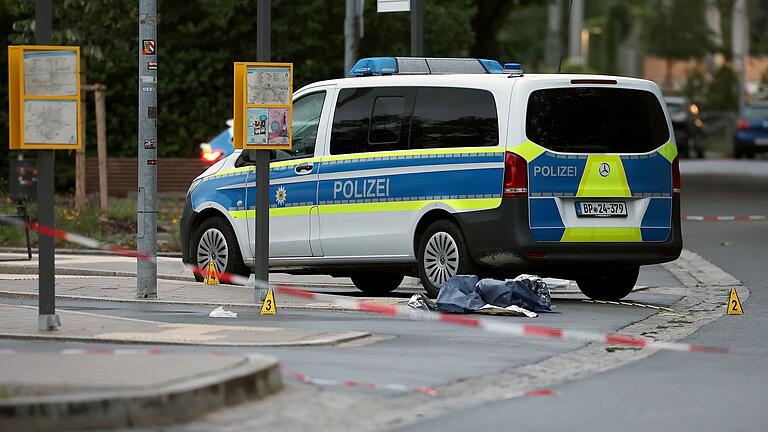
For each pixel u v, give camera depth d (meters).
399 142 41.72
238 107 38.75
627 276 42.97
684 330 35.91
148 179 40.22
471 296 38.22
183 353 28.78
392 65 42.94
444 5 91.88
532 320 37.12
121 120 89.75
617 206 40.72
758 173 114.44
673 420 23.69
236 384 23.86
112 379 23.48
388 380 26.81
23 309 35.81
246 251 44.59
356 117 42.69
